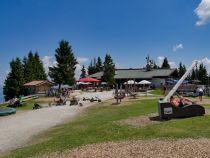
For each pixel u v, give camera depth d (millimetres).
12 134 21297
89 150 12977
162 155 11430
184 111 19625
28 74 87188
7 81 78875
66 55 70688
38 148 14867
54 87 73062
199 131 15336
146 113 23328
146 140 14055
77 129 19594
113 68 91062
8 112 34438
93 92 71000
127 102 38625
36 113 33938
